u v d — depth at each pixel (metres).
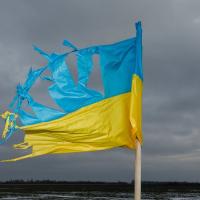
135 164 8.90
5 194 125.62
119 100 9.41
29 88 9.11
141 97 9.17
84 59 9.58
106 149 9.32
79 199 94.75
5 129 8.80
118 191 173.88
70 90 9.40
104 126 9.35
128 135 9.26
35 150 9.00
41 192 149.62
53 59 9.37
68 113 9.27
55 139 9.20
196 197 109.44
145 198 102.62
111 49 9.54
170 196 116.06
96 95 9.42
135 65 9.21
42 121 9.04
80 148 9.23
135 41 9.47
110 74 9.53
